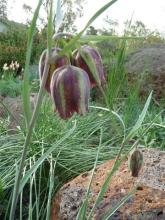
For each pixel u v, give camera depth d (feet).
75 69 0.44
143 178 0.73
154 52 2.18
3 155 1.05
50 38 0.40
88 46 0.43
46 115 1.16
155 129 1.25
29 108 0.44
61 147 1.04
